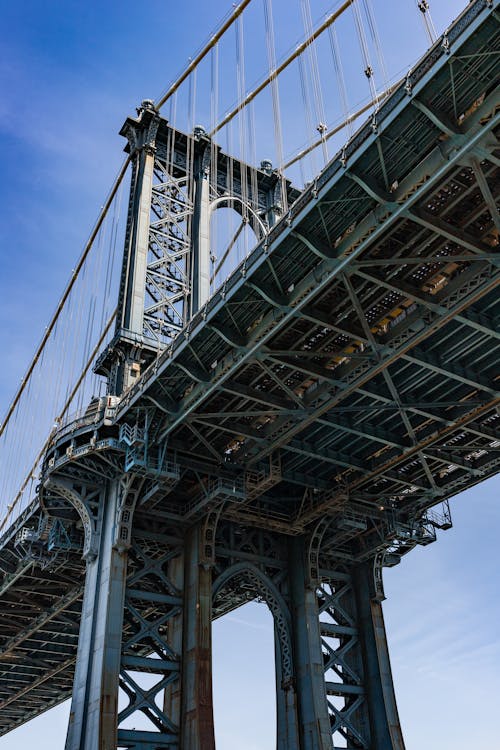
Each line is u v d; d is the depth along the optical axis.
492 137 30.34
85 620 48.50
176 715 47.72
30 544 61.56
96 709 43.72
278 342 43.25
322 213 35.44
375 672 57.66
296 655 55.78
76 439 52.31
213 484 51.84
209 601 51.09
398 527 58.50
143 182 64.50
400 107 31.06
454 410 48.94
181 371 46.09
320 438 52.09
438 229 34.75
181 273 62.78
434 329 39.69
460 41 28.81
